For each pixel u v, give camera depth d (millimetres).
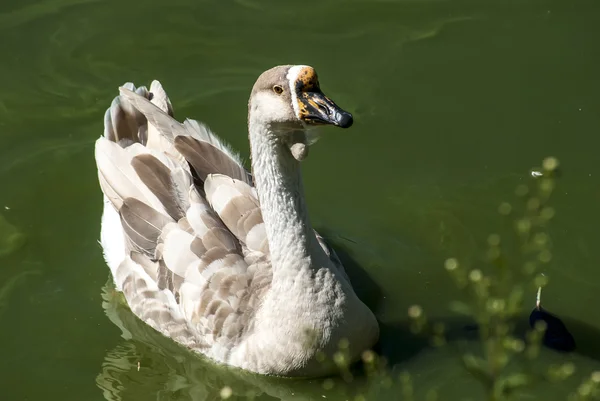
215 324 12422
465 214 14562
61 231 14672
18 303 13641
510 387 9727
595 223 14188
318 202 14961
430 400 10945
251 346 12227
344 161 15523
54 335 13281
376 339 12555
